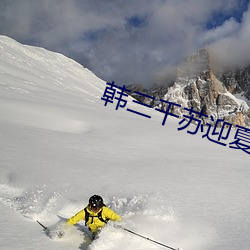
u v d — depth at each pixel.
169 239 5.55
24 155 12.77
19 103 30.30
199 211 7.25
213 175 11.66
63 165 11.84
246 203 8.04
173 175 11.38
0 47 85.38
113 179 10.34
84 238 5.61
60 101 41.97
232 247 5.23
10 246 4.90
